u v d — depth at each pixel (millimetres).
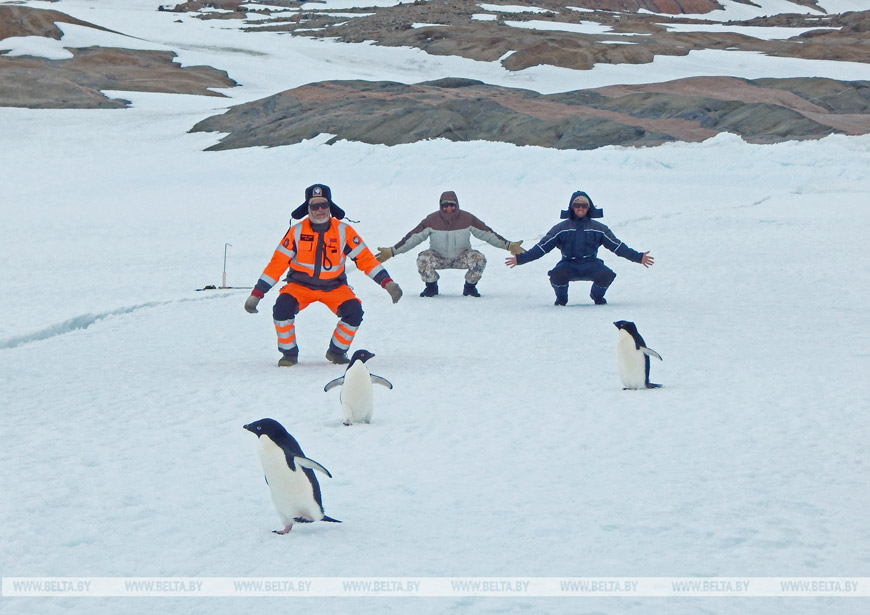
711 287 16297
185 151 49594
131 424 7680
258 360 11195
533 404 8094
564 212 14961
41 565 4531
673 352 10484
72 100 67938
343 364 10867
